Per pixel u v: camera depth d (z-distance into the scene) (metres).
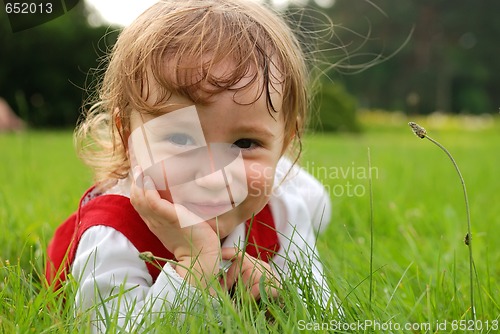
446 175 4.36
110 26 1.87
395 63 29.81
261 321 1.21
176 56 1.29
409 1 29.53
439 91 30.08
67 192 2.87
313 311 1.29
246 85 1.29
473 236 2.14
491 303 1.49
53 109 16.02
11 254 1.91
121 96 1.40
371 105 30.06
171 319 1.21
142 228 1.46
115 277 1.40
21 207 2.46
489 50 30.92
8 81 15.81
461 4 30.17
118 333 1.19
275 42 1.41
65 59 15.98
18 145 7.50
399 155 6.23
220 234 1.38
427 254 2.04
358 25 28.38
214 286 1.22
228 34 1.34
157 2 1.48
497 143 10.55
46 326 1.21
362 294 1.42
